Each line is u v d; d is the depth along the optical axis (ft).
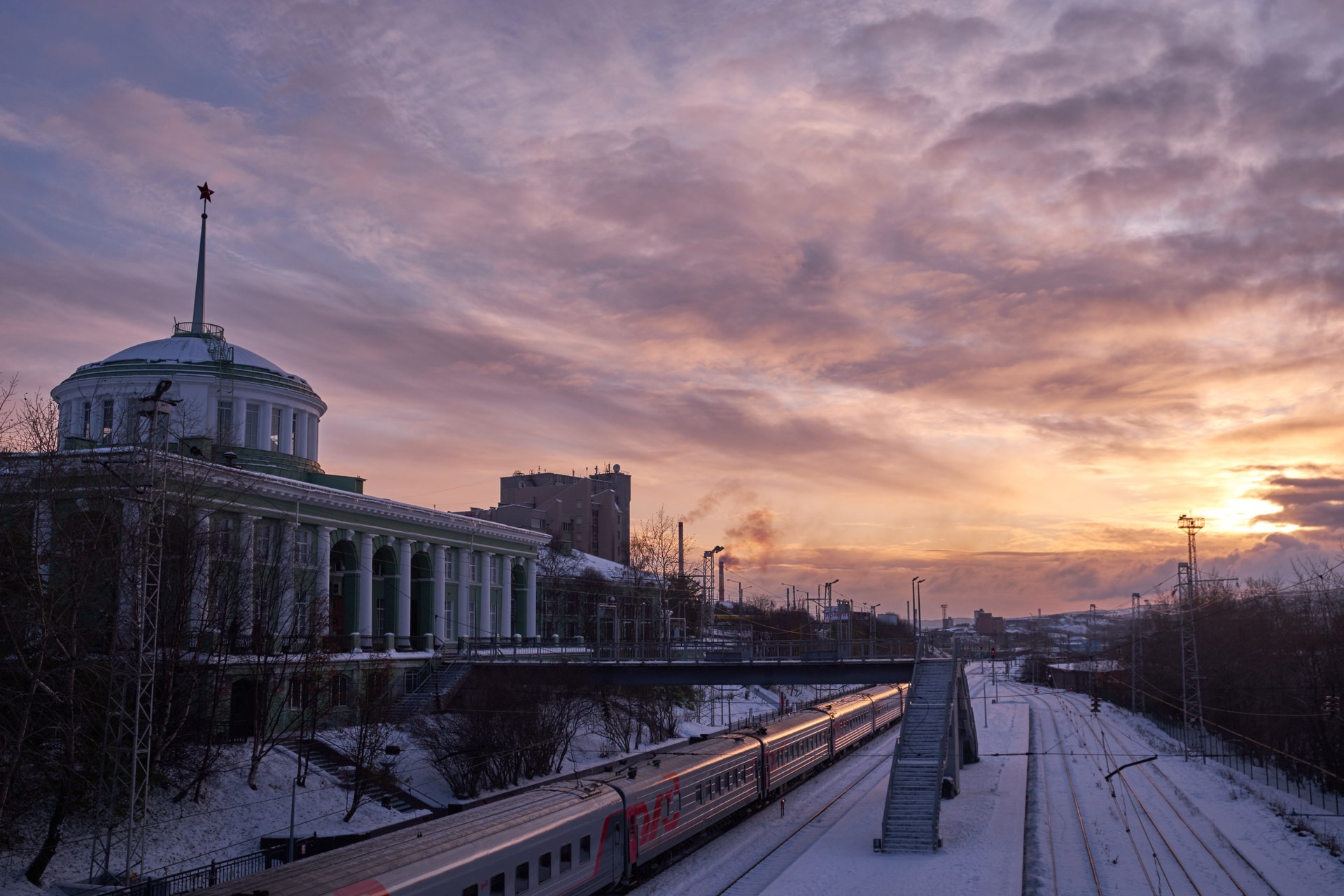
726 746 158.10
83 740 122.11
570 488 531.09
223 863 110.42
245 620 161.99
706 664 201.46
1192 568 260.83
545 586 346.33
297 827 138.10
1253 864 125.18
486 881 92.17
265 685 154.61
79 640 122.01
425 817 151.43
